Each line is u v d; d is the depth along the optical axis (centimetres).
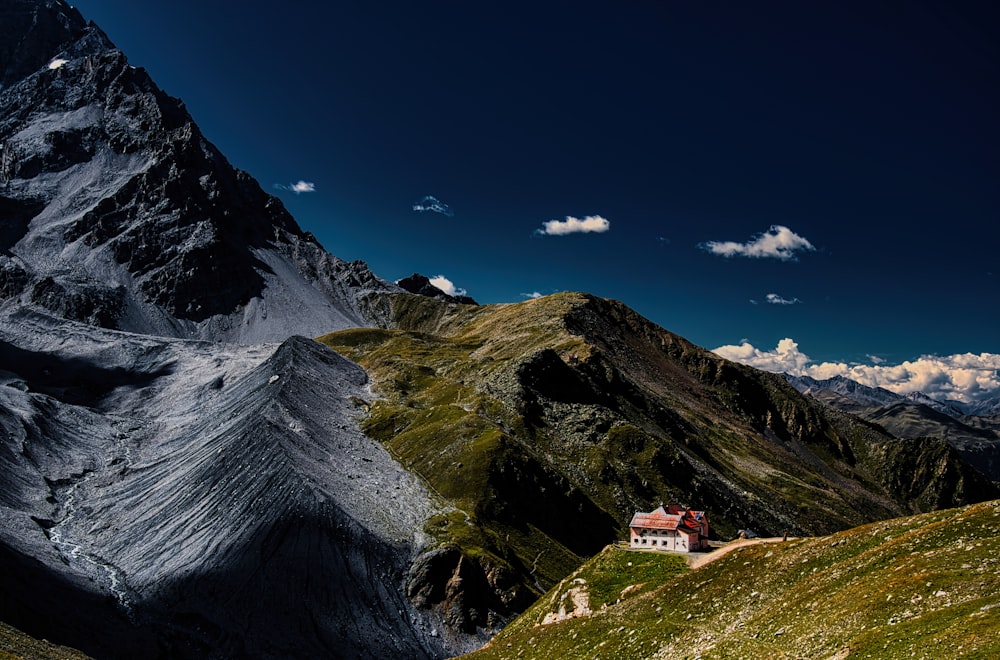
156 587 16012
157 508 19988
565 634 9188
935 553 6397
